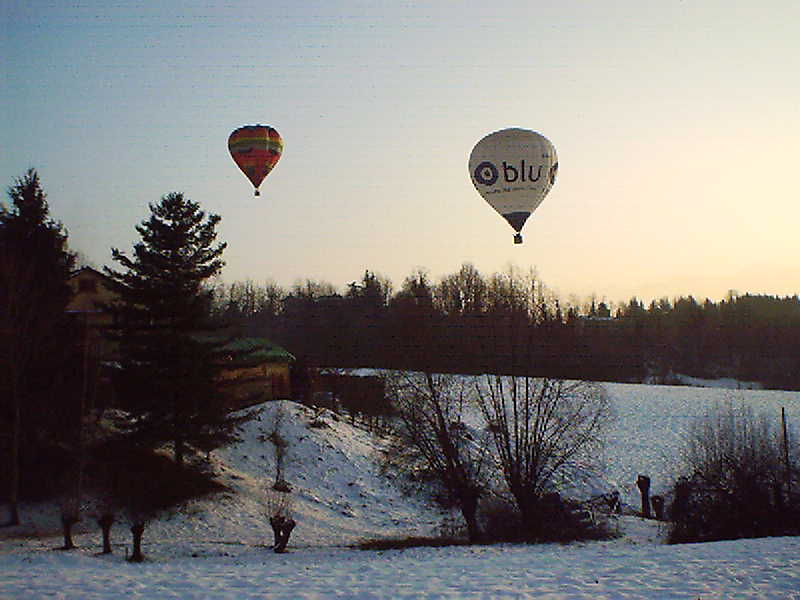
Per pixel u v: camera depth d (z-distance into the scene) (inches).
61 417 1234.6
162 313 1279.5
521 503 1144.8
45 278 1272.1
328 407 1961.1
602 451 1619.1
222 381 1376.7
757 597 500.4
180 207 1334.9
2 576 590.9
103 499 1167.0
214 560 879.7
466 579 567.2
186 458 1381.6
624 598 503.8
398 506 1409.9
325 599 500.7
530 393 1256.2
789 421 1654.8
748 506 980.6
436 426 1189.7
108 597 505.4
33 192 1332.4
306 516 1278.3
